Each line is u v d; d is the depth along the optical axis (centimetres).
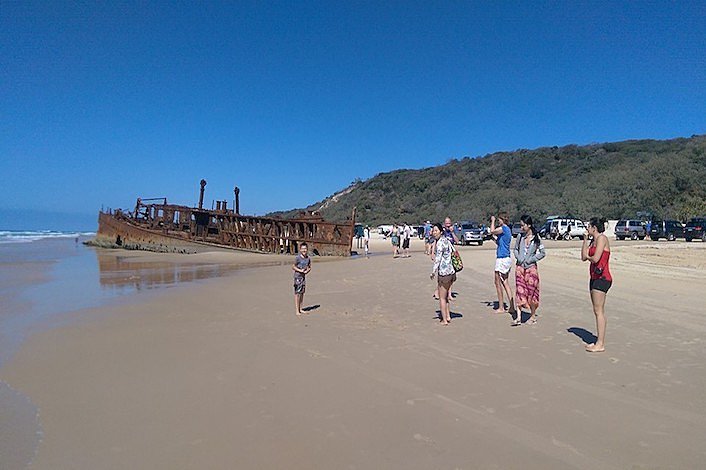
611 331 757
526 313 912
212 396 511
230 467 365
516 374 562
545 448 384
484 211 7194
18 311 1026
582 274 1517
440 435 411
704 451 375
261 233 3084
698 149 6588
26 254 2942
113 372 600
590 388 512
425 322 853
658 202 5678
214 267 2106
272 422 443
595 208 6062
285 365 614
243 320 902
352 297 1152
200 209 3319
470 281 1402
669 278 1388
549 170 8369
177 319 923
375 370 587
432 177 9706
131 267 2114
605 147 8756
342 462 369
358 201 9919
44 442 413
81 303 1126
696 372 557
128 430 433
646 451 376
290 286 1381
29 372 605
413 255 2625
